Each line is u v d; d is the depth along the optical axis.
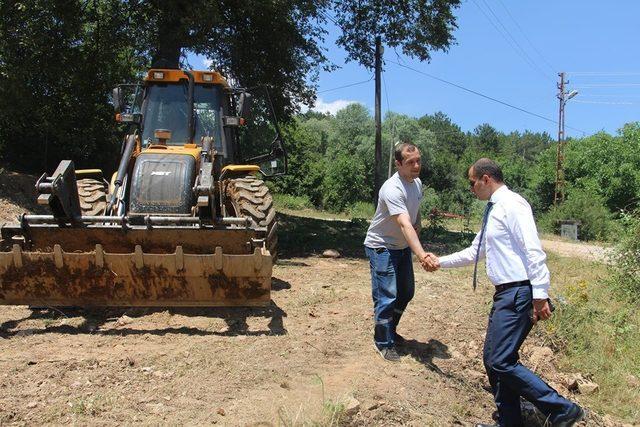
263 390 4.29
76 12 11.79
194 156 6.46
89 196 7.25
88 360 4.62
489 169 4.16
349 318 6.21
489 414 4.61
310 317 6.22
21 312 6.04
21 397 3.91
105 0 12.96
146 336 5.37
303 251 11.47
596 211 30.03
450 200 37.69
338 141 52.16
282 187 38.38
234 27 14.84
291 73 16.17
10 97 11.53
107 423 3.61
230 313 6.19
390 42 18.16
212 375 4.48
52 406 3.79
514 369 3.95
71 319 5.81
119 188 6.45
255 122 17.67
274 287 7.55
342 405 3.91
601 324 7.10
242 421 3.75
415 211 4.93
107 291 5.55
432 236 14.86
